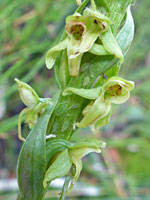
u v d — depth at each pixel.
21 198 0.08
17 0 0.14
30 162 0.07
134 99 0.23
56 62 0.08
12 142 0.18
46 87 0.16
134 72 0.18
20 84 0.08
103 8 0.07
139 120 0.21
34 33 0.15
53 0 0.15
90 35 0.07
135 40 0.18
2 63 0.14
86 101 0.08
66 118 0.08
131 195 0.16
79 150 0.08
